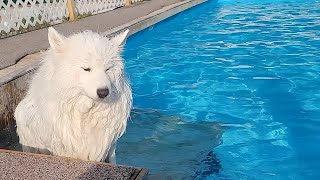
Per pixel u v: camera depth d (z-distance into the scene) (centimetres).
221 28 304
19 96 137
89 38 86
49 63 88
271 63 209
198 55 230
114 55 85
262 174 110
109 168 82
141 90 177
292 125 140
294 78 186
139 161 115
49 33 85
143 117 146
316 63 206
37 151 103
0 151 90
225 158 118
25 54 179
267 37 267
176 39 274
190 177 108
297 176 110
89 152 92
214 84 182
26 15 258
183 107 157
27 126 100
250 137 131
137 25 266
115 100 87
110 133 92
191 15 368
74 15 298
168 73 200
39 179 78
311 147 125
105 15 314
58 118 88
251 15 356
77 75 83
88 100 84
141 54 238
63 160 85
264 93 169
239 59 219
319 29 286
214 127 139
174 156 118
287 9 382
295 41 253
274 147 125
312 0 438
